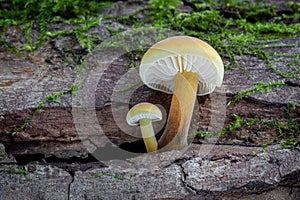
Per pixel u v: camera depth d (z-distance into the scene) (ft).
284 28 1.39
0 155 1.14
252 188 1.11
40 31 1.37
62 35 1.35
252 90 1.22
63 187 1.11
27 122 1.18
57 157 1.18
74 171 1.12
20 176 1.11
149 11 1.46
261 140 1.17
